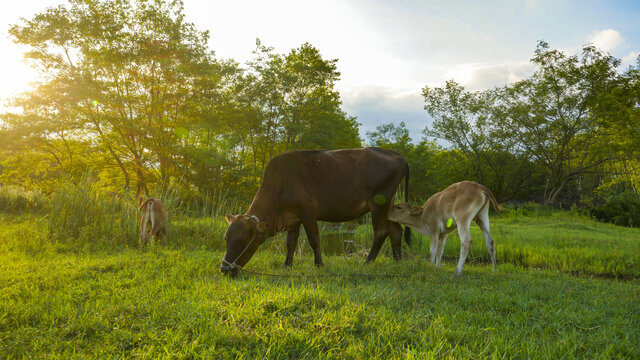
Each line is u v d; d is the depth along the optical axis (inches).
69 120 839.7
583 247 377.7
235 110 979.3
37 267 221.0
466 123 1288.1
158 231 343.3
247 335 120.8
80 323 132.2
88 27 820.6
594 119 1115.3
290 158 266.7
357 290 180.7
